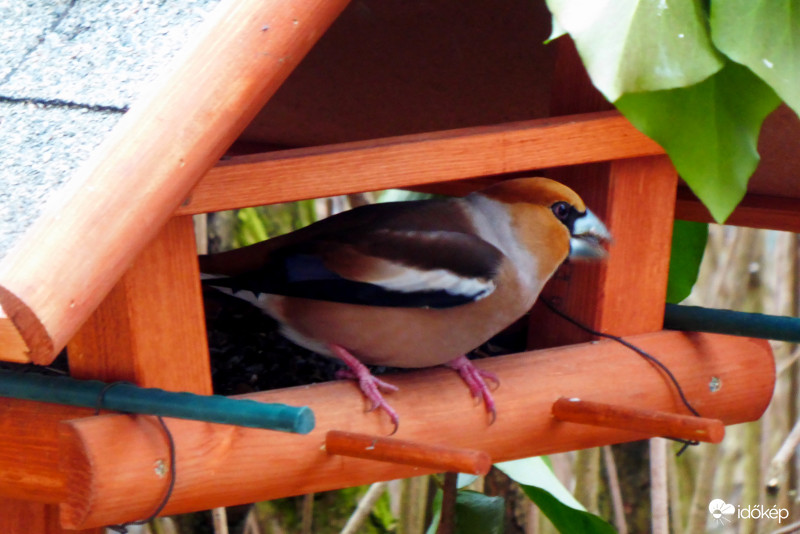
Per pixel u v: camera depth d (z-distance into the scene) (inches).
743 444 198.2
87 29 81.5
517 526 179.5
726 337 121.9
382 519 182.7
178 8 80.7
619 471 194.4
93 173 69.3
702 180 98.8
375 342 104.1
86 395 85.0
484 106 145.5
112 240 68.5
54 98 76.1
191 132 74.3
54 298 64.6
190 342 93.0
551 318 123.3
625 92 89.2
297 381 114.3
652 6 90.0
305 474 95.8
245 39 78.5
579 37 87.9
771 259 197.3
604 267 116.2
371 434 98.0
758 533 195.0
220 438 90.2
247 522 165.8
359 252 103.8
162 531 157.1
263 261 105.7
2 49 81.8
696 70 90.4
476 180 142.0
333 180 94.3
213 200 89.9
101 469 82.4
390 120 152.7
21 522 110.6
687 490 206.7
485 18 130.6
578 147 108.8
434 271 103.4
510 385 108.4
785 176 131.3
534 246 109.8
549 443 110.7
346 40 139.3
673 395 116.8
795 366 200.4
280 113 154.5
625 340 116.8
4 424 91.3
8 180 70.3
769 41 92.4
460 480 145.6
